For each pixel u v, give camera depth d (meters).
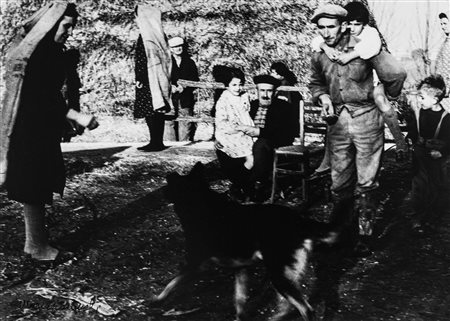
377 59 4.88
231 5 12.18
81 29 12.27
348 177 5.26
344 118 5.10
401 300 4.51
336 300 4.49
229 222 4.07
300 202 6.68
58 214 5.88
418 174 6.19
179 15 12.11
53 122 4.55
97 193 6.59
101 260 4.98
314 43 5.19
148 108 8.48
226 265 4.09
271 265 3.92
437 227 6.08
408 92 8.40
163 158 8.14
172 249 5.29
